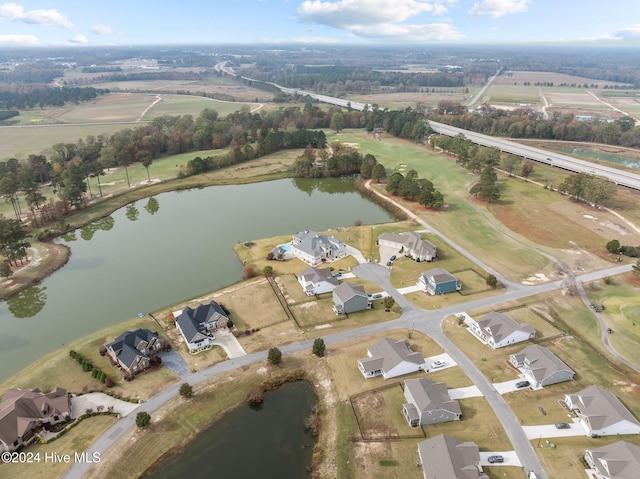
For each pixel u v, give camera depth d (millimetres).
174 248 124625
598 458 56000
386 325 86688
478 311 90438
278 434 63625
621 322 87250
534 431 62438
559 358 76812
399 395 69312
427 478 53562
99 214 146500
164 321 88562
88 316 93188
